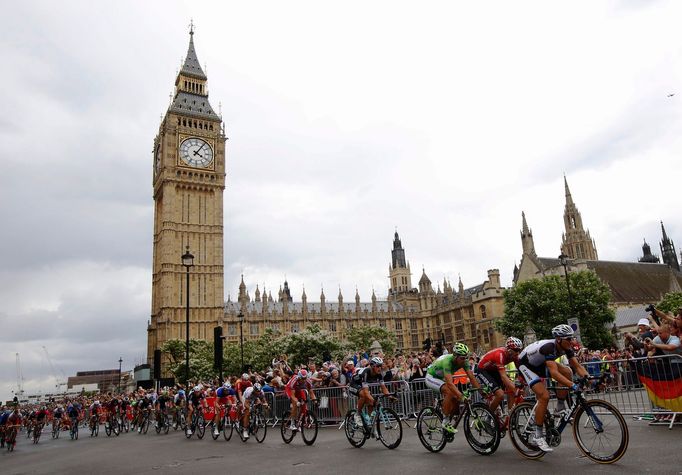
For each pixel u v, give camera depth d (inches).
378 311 6122.1
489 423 473.1
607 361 675.4
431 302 6235.2
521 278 4210.1
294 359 3393.2
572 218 5511.8
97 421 1513.3
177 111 4611.2
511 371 725.9
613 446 386.6
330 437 743.1
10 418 1293.1
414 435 675.4
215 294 4402.1
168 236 4340.6
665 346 589.3
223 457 626.8
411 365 1031.6
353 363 964.0
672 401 558.9
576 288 2642.7
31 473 663.1
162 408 1183.6
